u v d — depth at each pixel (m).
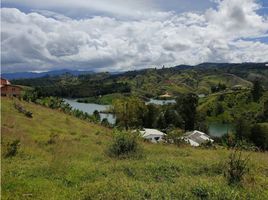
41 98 94.75
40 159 20.12
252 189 12.69
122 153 22.20
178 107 138.62
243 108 178.50
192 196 11.92
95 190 12.50
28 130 34.88
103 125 75.62
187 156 23.77
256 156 24.03
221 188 12.49
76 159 20.59
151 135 78.00
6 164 17.77
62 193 12.79
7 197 11.83
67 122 53.72
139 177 15.41
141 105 103.50
